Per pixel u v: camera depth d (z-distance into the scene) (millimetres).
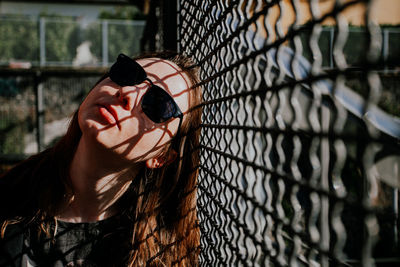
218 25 1058
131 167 1341
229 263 1032
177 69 1351
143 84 1188
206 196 1328
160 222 1551
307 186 585
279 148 689
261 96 793
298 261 691
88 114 1170
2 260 1285
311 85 564
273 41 716
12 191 1387
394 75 2137
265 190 753
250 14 895
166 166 1494
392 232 1717
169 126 1264
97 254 1435
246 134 858
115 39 15320
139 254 1472
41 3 24078
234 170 1028
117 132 1152
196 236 1547
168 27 1996
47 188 1386
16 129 12086
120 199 1502
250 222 892
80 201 1401
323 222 552
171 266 1529
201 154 1459
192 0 1426
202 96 1358
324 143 548
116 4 23781
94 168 1277
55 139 12141
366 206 443
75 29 15133
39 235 1368
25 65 14469
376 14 408
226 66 995
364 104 429
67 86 12195
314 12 536
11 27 14977
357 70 446
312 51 544
